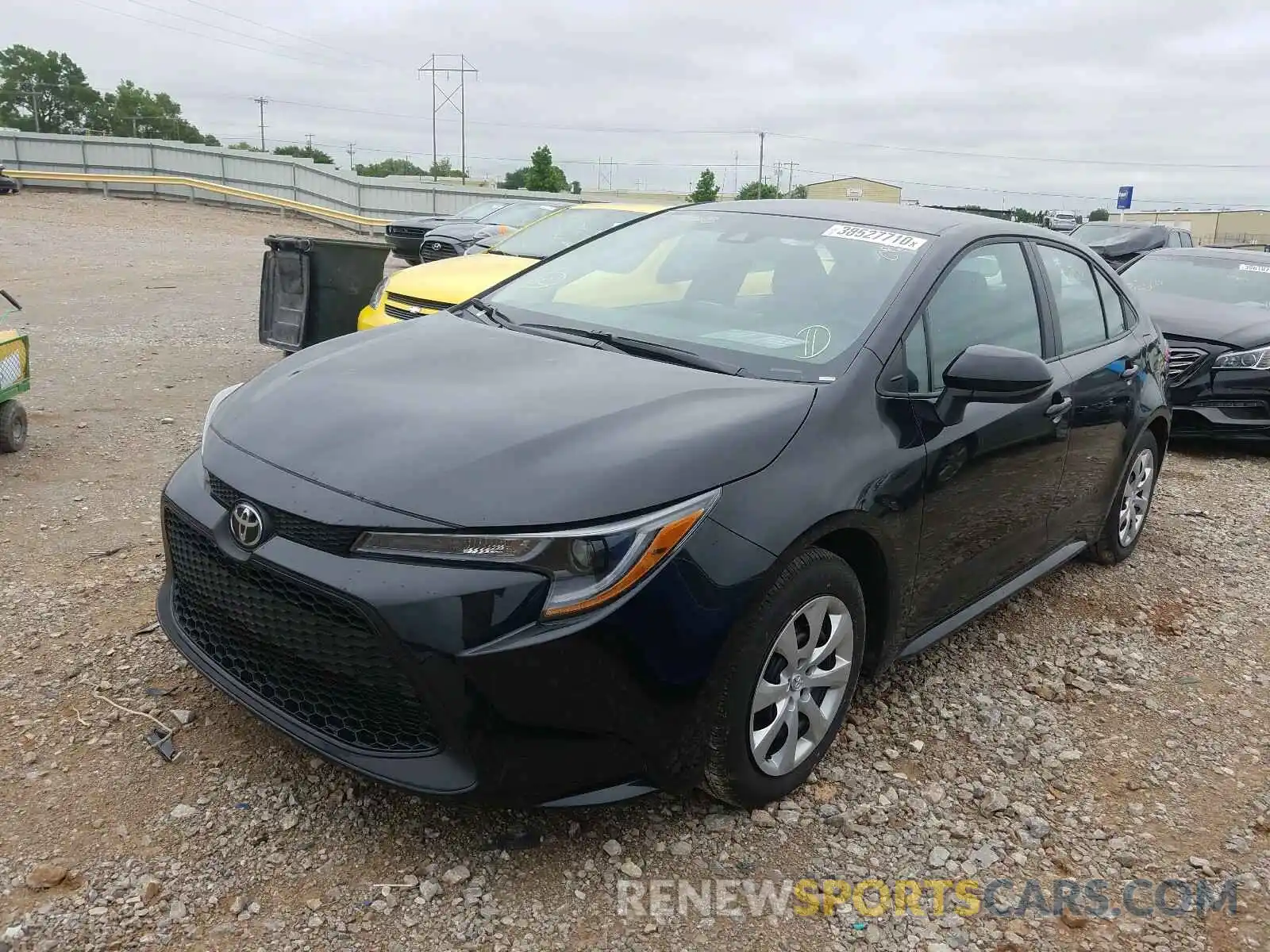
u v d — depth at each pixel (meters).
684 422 2.68
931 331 3.35
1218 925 2.62
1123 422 4.57
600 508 2.37
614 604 2.36
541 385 2.88
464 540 2.32
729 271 3.65
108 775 2.81
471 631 2.29
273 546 2.47
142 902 2.38
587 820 2.80
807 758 2.98
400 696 2.38
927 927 2.54
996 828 2.95
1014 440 3.60
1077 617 4.50
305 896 2.45
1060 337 4.16
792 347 3.20
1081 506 4.42
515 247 8.40
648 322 3.49
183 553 2.82
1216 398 7.55
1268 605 4.77
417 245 18.48
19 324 9.80
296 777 2.87
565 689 2.35
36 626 3.58
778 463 2.69
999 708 3.64
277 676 2.62
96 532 4.48
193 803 2.73
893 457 2.99
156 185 30.84
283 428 2.73
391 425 2.64
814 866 2.72
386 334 3.51
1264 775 3.33
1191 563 5.27
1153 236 15.84
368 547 2.36
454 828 2.71
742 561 2.53
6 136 33.56
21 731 2.97
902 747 3.33
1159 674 4.00
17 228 20.20
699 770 2.64
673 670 2.45
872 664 3.25
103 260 16.11
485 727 2.33
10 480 5.10
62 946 2.23
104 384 7.39
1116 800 3.14
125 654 3.43
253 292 13.45
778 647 2.72
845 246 3.65
